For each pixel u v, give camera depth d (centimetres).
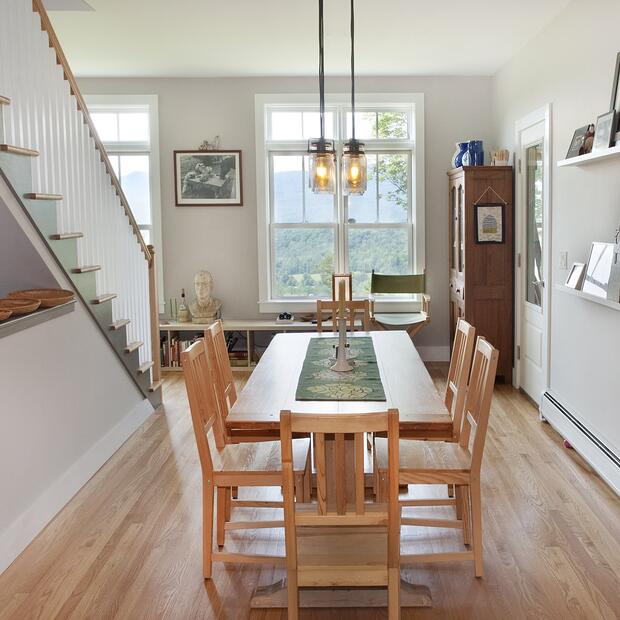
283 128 687
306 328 658
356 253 698
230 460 291
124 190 689
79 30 501
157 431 481
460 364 346
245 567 291
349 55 584
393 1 437
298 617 242
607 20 370
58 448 361
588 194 404
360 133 685
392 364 354
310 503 326
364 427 214
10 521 304
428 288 691
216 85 671
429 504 317
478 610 255
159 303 696
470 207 591
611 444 371
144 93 671
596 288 371
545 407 488
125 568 290
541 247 518
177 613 257
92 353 417
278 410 278
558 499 352
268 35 517
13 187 315
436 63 614
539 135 512
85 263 409
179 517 339
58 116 373
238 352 684
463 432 299
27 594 269
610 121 353
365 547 232
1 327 298
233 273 693
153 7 448
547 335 493
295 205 693
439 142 676
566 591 266
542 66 500
